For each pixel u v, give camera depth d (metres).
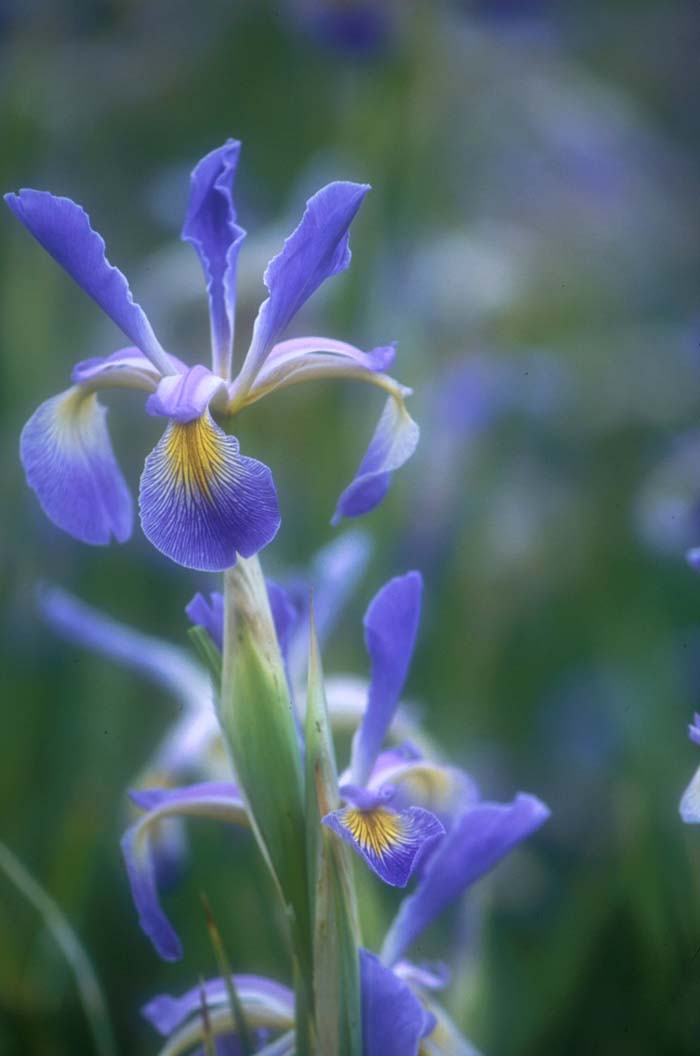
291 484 1.36
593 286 1.98
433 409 1.52
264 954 1.03
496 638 1.40
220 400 0.77
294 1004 0.78
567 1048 0.99
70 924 1.03
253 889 1.03
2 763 1.24
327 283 1.38
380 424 0.79
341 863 0.77
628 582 1.51
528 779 1.32
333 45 1.79
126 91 2.24
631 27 3.05
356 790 0.76
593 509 1.60
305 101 2.20
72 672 1.29
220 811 0.80
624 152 2.30
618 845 1.06
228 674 0.77
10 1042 1.00
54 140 2.12
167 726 1.29
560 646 1.47
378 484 0.78
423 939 0.97
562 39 2.53
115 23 2.23
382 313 1.46
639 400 1.75
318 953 0.77
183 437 0.75
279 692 0.77
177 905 1.04
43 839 1.19
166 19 2.29
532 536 1.55
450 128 2.17
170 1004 0.81
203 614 0.79
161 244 1.96
